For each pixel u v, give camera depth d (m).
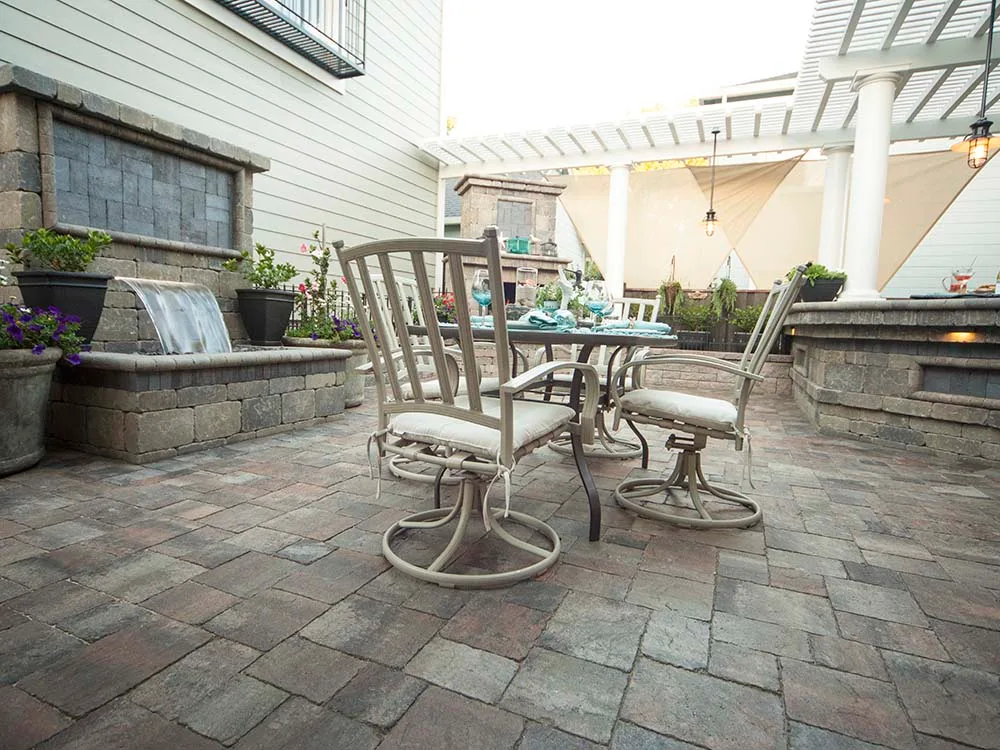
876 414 3.85
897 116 6.32
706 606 1.56
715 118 6.66
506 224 8.73
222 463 2.84
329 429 3.74
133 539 1.88
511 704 1.14
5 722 1.05
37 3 3.86
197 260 4.28
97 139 3.65
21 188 3.20
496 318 1.38
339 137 6.73
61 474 2.57
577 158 8.02
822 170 8.67
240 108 5.46
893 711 1.15
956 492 2.71
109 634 1.34
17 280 3.06
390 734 1.05
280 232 6.05
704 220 8.07
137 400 2.73
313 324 4.83
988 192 8.60
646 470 3.00
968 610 1.57
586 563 1.81
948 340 3.44
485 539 1.99
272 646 1.31
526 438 1.61
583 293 3.22
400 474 2.43
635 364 2.19
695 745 1.04
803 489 2.72
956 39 4.48
